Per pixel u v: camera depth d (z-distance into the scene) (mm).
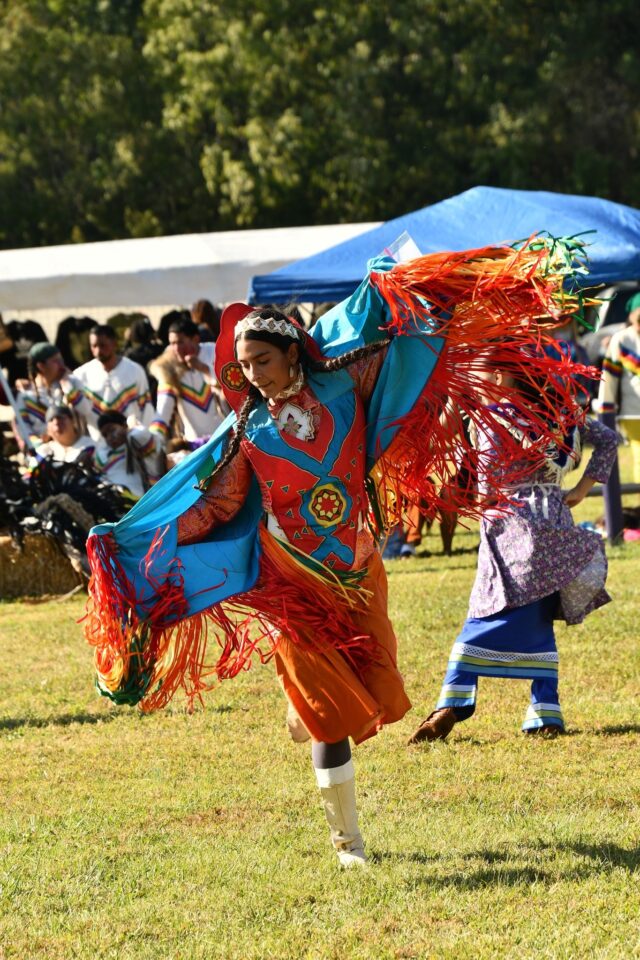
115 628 7117
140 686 7414
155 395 24719
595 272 18125
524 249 7281
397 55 58656
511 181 57531
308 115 58188
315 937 6230
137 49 66250
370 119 58031
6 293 28938
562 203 19453
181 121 60344
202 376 19062
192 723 10508
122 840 7816
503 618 9633
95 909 6738
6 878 7195
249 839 7738
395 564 18000
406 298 7152
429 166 57906
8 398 18875
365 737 7148
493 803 8188
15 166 63938
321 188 60406
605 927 6156
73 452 18969
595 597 9727
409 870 7070
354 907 6586
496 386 7605
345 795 7211
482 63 57625
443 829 7727
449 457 7543
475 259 7340
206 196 63156
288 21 60000
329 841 7664
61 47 63344
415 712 10516
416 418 7305
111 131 63438
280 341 6809
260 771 9148
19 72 63281
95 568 7086
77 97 63219
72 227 65250
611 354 19266
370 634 7297
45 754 9852
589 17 58188
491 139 57750
